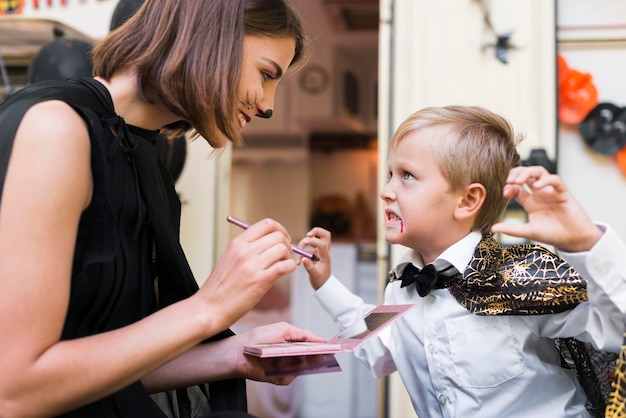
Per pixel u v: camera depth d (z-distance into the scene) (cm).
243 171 546
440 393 130
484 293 125
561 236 97
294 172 541
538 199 96
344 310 157
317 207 535
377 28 438
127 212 102
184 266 113
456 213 129
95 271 96
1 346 83
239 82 104
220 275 94
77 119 92
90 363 85
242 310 92
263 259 93
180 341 90
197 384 119
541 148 219
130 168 104
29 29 235
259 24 107
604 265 100
